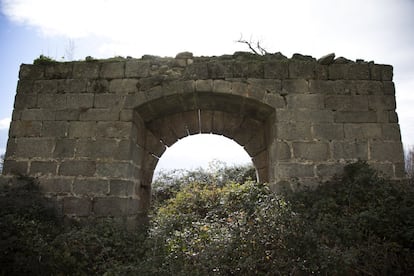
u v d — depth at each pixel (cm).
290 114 606
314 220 488
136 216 652
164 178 1334
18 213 495
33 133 606
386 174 585
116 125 604
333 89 623
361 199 521
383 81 632
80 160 590
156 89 618
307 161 587
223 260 370
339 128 605
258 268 369
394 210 468
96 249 471
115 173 582
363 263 415
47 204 556
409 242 435
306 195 545
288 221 390
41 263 417
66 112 614
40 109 618
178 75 625
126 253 480
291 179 577
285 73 625
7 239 424
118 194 573
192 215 605
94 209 567
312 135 599
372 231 450
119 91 622
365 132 606
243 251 375
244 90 613
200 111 729
